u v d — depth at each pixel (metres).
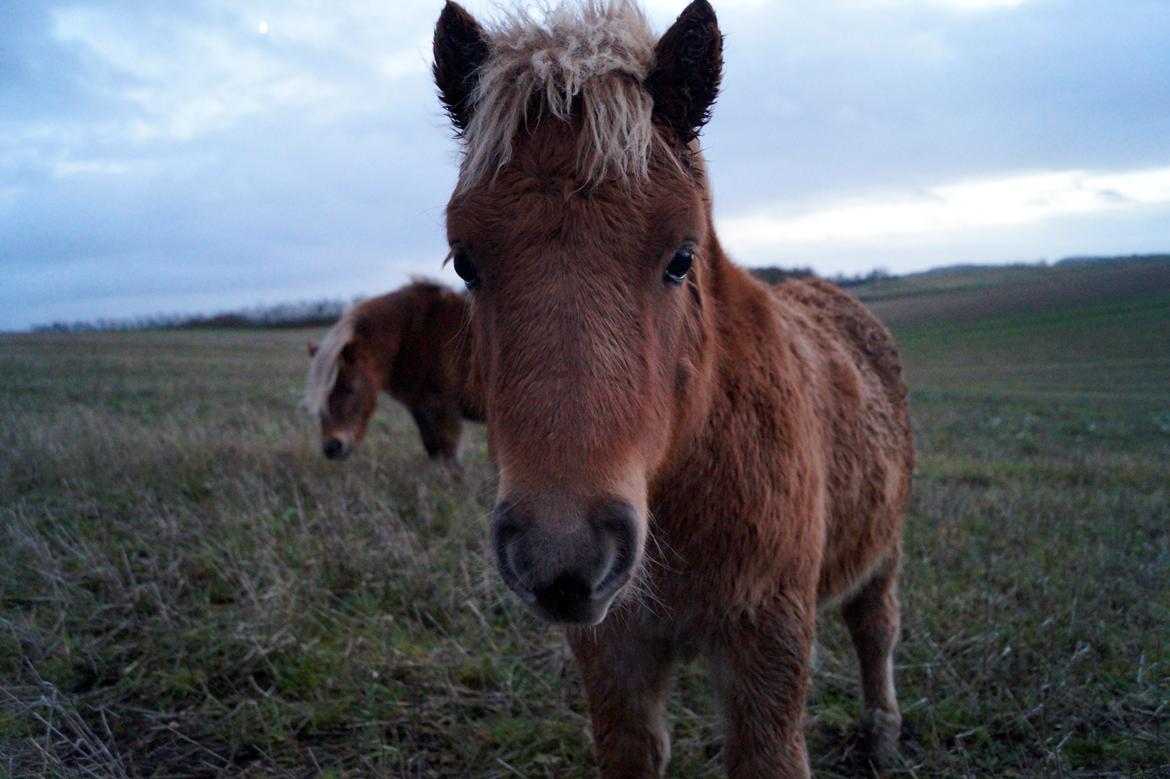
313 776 2.94
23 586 4.19
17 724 3.04
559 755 3.08
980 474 7.77
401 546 4.66
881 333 3.94
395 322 7.87
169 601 3.99
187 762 3.02
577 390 1.59
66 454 6.63
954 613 4.12
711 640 2.25
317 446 8.08
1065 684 3.29
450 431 7.93
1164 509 6.28
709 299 2.25
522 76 1.78
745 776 2.18
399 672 3.59
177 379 18.25
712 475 2.10
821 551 2.46
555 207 1.69
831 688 3.65
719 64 1.91
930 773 3.04
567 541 1.50
